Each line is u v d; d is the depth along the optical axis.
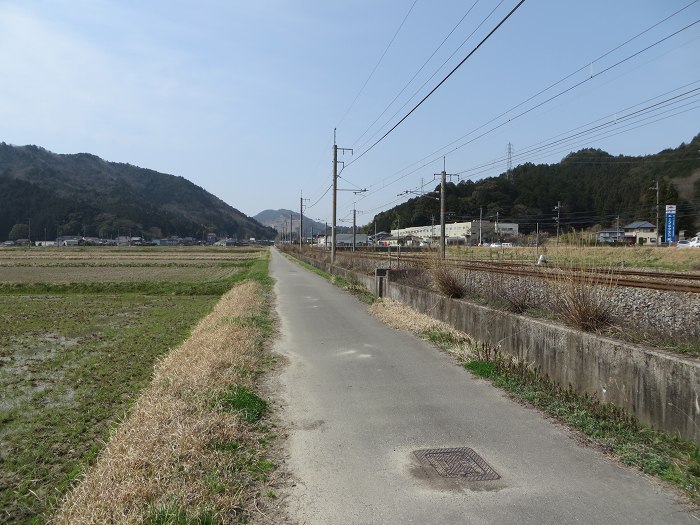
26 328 14.32
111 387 8.08
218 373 6.80
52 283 26.81
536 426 5.20
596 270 7.10
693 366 4.38
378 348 9.18
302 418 5.52
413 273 16.05
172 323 15.12
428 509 3.56
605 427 5.04
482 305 9.45
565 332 6.28
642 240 59.44
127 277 32.88
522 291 8.77
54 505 4.32
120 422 6.20
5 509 4.41
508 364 7.30
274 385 6.86
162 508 3.38
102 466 4.20
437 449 4.62
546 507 3.56
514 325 7.71
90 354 10.66
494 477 4.04
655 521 3.37
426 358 8.37
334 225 34.88
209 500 3.58
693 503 3.61
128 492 3.58
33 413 6.92
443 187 31.42
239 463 4.27
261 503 3.68
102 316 16.77
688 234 74.56
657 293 9.55
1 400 7.52
